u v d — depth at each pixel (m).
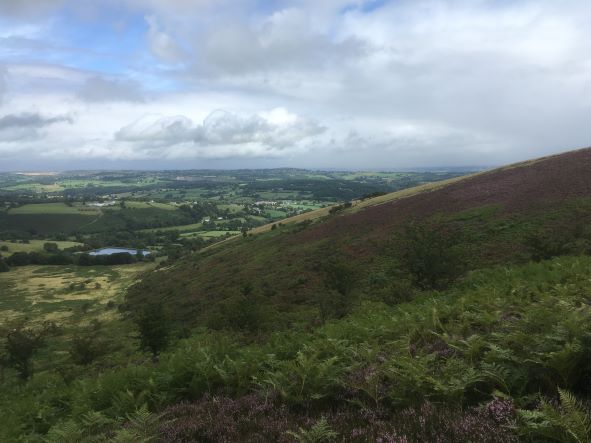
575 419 3.14
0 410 10.34
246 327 24.53
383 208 78.75
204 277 78.94
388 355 6.55
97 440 4.79
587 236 24.75
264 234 108.94
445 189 75.69
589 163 58.12
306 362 5.77
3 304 102.94
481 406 4.01
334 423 4.39
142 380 7.56
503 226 41.41
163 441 4.57
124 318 71.94
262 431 4.50
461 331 7.30
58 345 52.12
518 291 10.70
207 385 6.71
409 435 3.76
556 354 4.05
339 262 25.78
